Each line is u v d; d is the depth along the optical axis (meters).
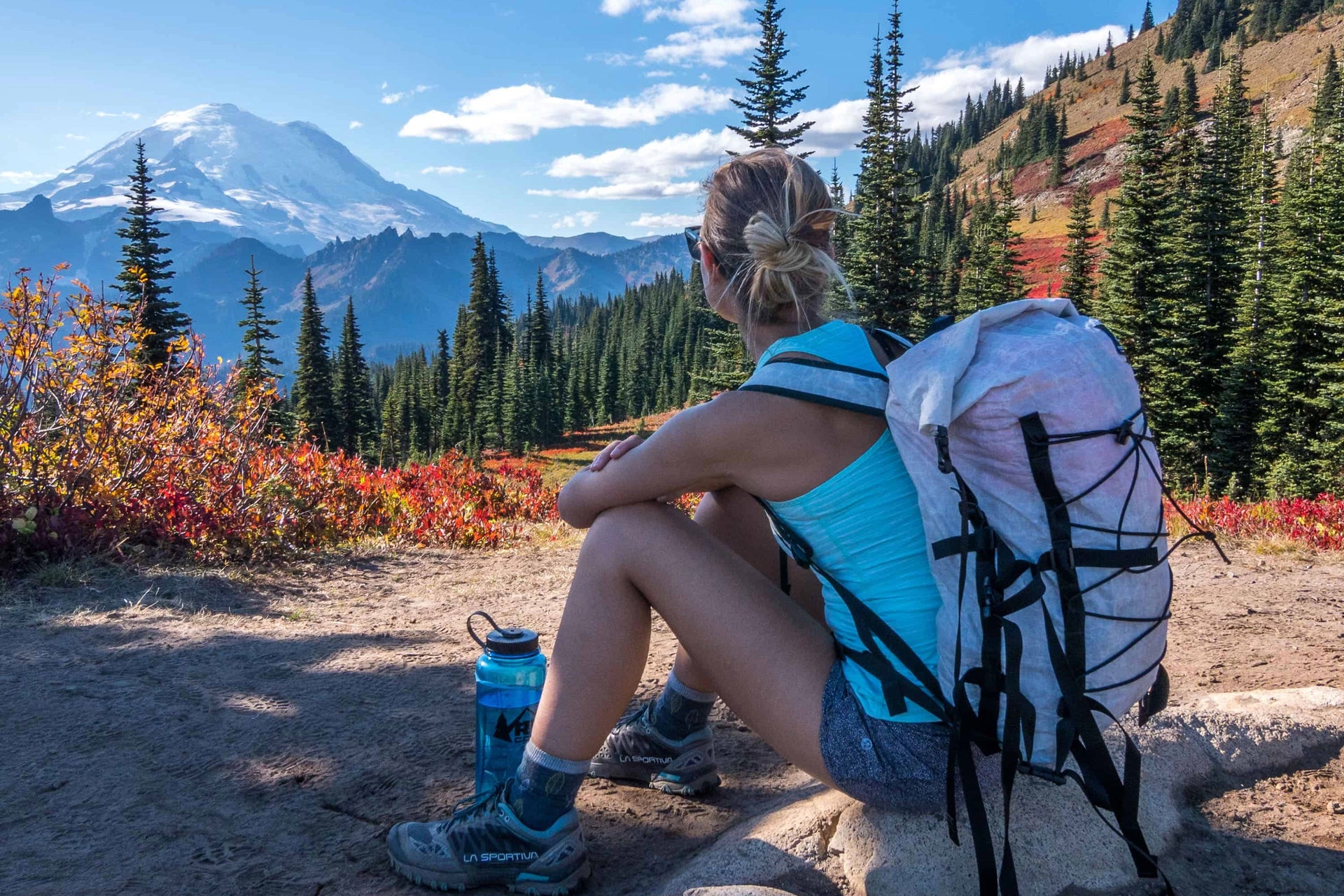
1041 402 1.32
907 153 33.34
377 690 3.21
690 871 1.82
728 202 1.69
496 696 2.10
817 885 1.77
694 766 2.33
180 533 5.32
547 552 6.65
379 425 98.81
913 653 1.53
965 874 1.65
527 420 87.38
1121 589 1.36
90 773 2.50
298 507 6.33
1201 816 2.05
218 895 1.89
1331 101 86.44
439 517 7.13
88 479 5.21
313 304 60.38
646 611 1.80
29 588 4.43
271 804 2.33
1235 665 3.37
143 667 3.41
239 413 6.40
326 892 1.90
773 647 1.67
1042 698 1.38
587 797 2.34
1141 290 36.78
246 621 4.21
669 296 153.75
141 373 5.77
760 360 1.66
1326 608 4.34
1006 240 53.56
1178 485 29.16
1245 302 35.38
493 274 97.94
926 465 1.41
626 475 1.68
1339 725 2.46
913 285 33.31
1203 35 194.75
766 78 37.06
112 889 1.91
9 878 1.96
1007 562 1.35
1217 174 37.91
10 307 4.97
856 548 1.55
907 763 1.56
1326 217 32.91
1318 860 1.87
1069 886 1.67
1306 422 31.98
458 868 1.88
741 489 1.80
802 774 2.46
